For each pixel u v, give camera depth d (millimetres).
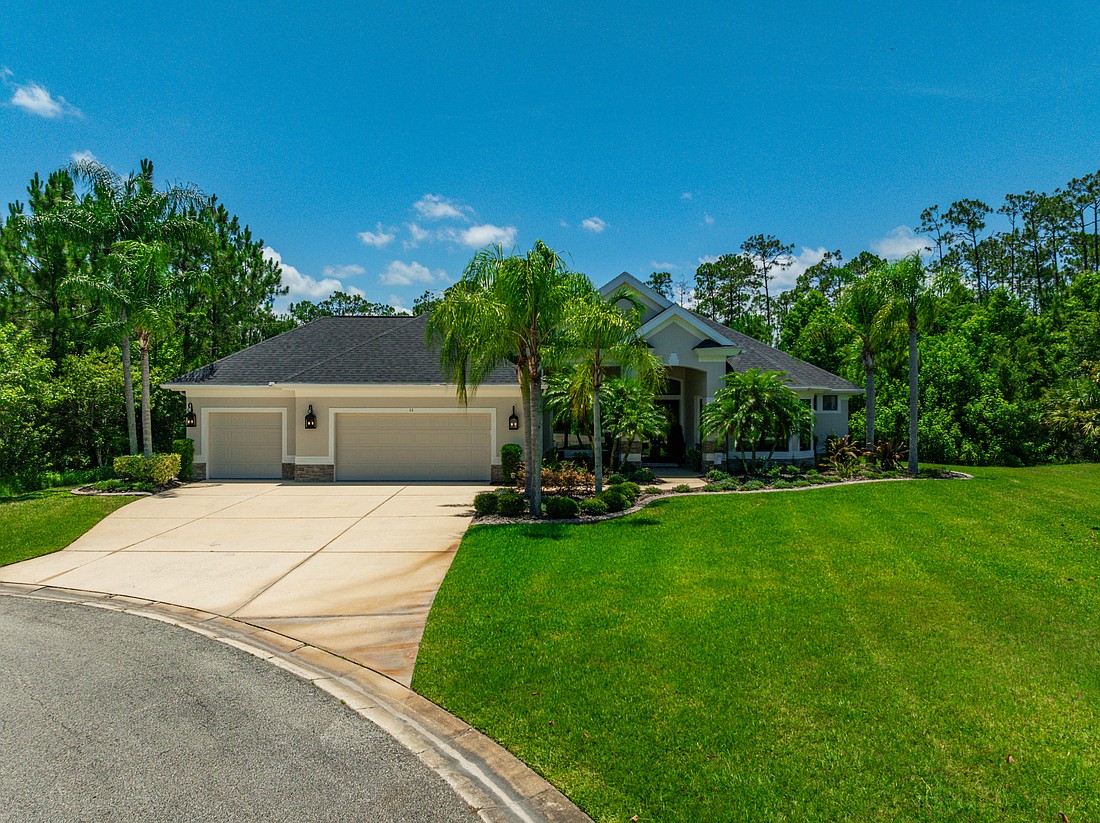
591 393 15547
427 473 19141
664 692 5230
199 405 19453
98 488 16594
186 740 4652
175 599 8008
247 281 29812
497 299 11773
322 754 4469
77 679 5695
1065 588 7879
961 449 23734
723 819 3662
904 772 4094
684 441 22844
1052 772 4090
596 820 3713
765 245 57688
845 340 29656
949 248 55500
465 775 4207
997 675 5523
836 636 6371
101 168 18500
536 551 9828
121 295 17328
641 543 10258
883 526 11234
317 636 6742
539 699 5176
